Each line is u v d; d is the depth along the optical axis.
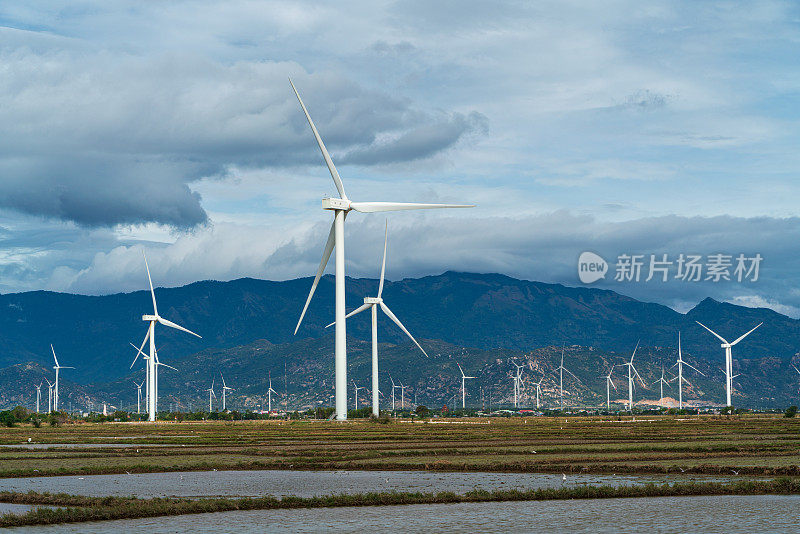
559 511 55.06
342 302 181.38
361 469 81.75
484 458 88.88
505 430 147.25
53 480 74.56
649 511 54.38
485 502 59.19
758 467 73.25
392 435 133.25
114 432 163.25
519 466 79.81
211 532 49.16
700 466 75.06
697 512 53.66
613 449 96.38
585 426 165.75
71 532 49.19
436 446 107.38
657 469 75.19
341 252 178.12
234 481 72.56
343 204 173.25
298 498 58.84
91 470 81.06
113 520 53.34
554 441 114.25
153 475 78.12
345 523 51.81
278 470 81.56
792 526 49.06
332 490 66.00
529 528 49.62
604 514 53.59
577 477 72.06
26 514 53.22
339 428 163.38
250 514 55.16
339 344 182.88
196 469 82.69
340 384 185.25
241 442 121.94
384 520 52.66
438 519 52.81
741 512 53.44
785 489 61.53
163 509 55.22
